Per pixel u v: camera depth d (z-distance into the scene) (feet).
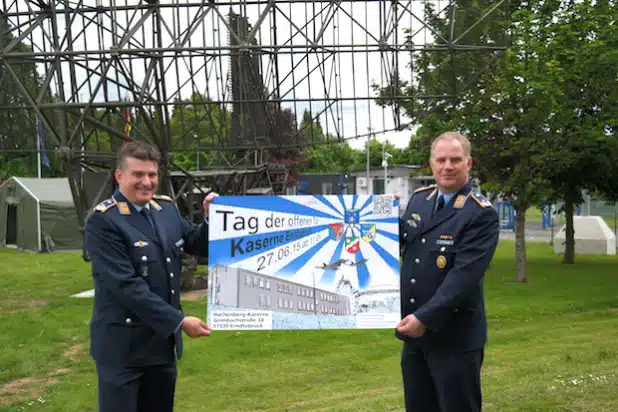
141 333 12.53
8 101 49.44
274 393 24.70
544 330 36.09
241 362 29.84
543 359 25.91
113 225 12.46
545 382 19.74
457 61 48.26
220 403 23.43
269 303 13.67
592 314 41.42
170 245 13.15
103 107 38.47
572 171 63.67
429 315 11.98
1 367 29.09
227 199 13.76
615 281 56.24
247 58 40.22
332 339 34.63
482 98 51.03
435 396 13.50
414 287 13.19
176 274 13.16
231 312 13.60
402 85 47.75
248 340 34.19
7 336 34.58
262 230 13.74
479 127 52.21
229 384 26.08
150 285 12.62
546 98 49.14
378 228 13.74
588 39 52.13
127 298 12.05
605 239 82.43
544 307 43.60
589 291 50.49
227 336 35.12
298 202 13.79
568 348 29.27
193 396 24.54
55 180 87.40
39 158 114.21
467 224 12.60
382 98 38.34
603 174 64.39
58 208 81.87
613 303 45.29
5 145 50.14
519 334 35.09
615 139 57.36
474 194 12.91
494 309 43.16
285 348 32.42
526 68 50.31
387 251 13.69
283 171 69.62
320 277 13.69
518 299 47.09
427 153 58.90
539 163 52.49
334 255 13.71
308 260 13.73
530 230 129.18
